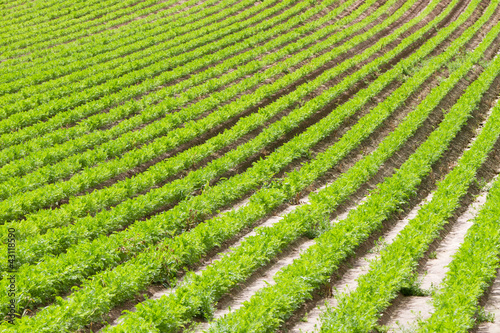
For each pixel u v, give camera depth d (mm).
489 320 13805
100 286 13672
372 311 12773
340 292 15133
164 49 41625
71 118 28391
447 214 19891
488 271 15289
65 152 24141
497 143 29203
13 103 31094
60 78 34250
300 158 26438
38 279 14078
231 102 32562
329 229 18641
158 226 17656
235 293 15141
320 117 31938
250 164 25797
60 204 20766
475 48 47188
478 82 36406
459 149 28938
